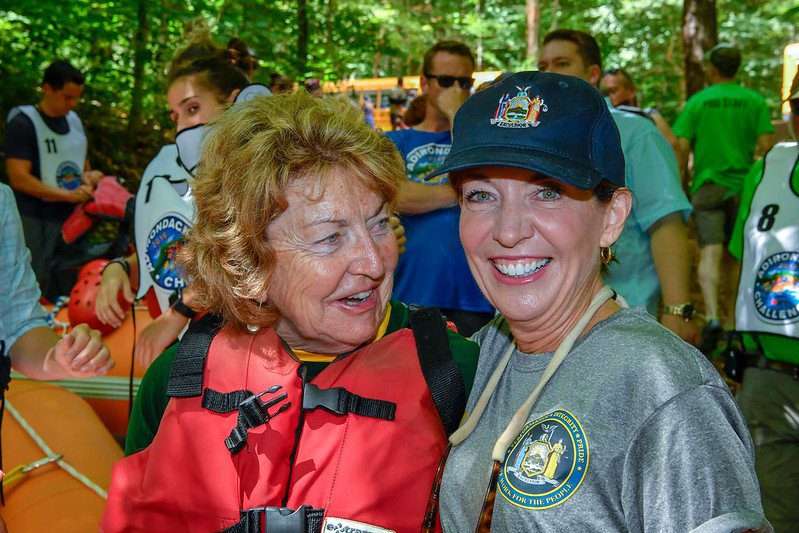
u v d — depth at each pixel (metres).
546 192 1.47
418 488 1.68
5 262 2.20
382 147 1.79
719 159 6.81
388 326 1.89
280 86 5.04
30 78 9.87
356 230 1.75
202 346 1.82
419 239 3.57
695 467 1.21
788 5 19.16
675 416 1.25
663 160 3.33
